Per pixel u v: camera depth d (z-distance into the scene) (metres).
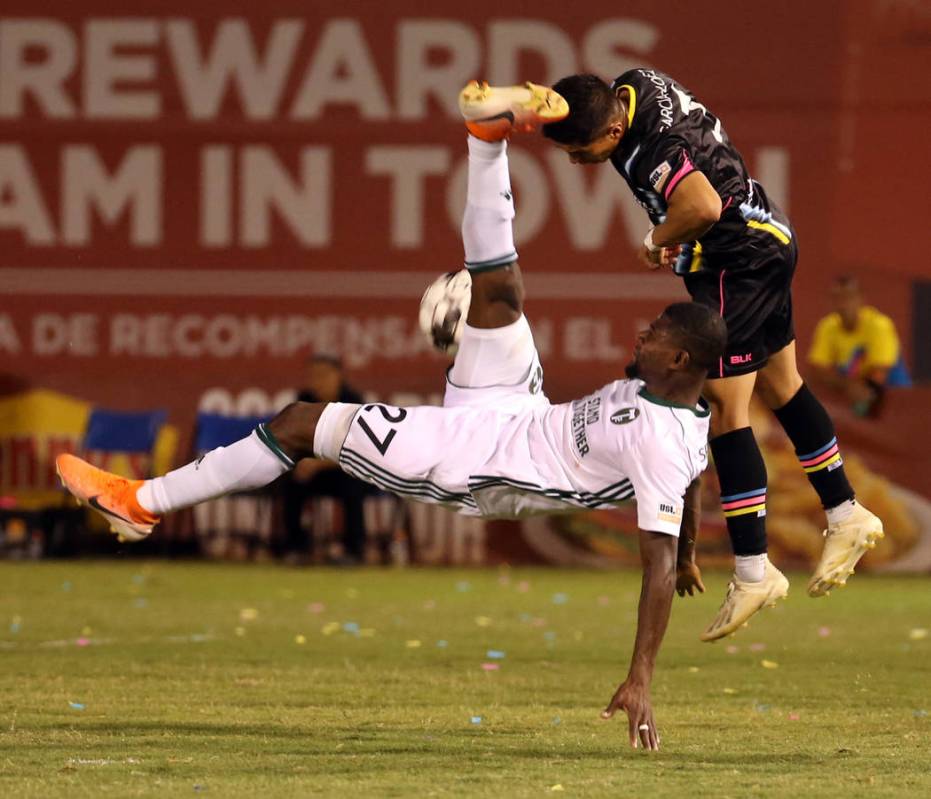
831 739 18.66
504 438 16.91
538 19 50.72
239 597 38.34
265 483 17.56
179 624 32.41
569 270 50.44
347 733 18.75
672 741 18.45
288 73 51.28
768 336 20.91
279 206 51.22
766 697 22.56
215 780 15.54
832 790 15.25
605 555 48.50
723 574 45.94
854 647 29.48
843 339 47.44
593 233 50.38
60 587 40.31
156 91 51.38
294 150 51.25
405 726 19.38
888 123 49.97
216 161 51.38
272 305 51.16
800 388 21.59
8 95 51.47
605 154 19.77
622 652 28.30
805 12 50.06
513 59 50.88
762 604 20.66
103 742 17.88
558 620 33.97
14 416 49.47
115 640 29.45
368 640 29.88
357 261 51.16
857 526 21.70
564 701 21.89
